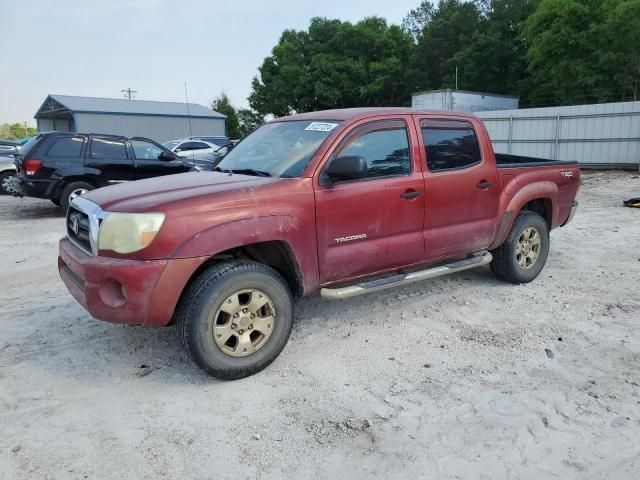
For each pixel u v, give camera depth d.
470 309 5.05
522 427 3.10
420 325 4.68
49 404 3.39
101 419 3.23
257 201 3.66
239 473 2.75
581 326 4.59
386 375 3.76
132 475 2.73
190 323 3.46
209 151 19.64
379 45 43.12
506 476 2.69
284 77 45.97
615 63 26.33
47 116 40.62
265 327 3.74
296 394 3.52
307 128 4.42
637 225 9.07
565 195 6.03
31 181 10.19
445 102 25.58
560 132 21.03
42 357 4.07
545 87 31.81
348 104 43.75
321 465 2.80
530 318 4.79
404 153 4.52
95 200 3.79
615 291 5.51
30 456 2.87
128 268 3.31
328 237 4.01
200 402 3.42
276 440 3.02
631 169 19.42
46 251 7.86
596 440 2.97
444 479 2.67
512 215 5.35
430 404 3.37
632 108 19.12
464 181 4.87
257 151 4.57
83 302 3.57
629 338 4.32
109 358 4.05
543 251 5.84
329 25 47.47
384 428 3.12
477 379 3.68
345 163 3.80
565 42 28.47
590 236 8.27
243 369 3.66
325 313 4.99
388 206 4.32
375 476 2.71
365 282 4.40
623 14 24.55
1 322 4.81
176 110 36.69
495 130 22.92
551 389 3.53
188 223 3.41
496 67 37.06
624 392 3.48
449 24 39.66
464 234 4.95
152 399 3.46
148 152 11.41
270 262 4.02
